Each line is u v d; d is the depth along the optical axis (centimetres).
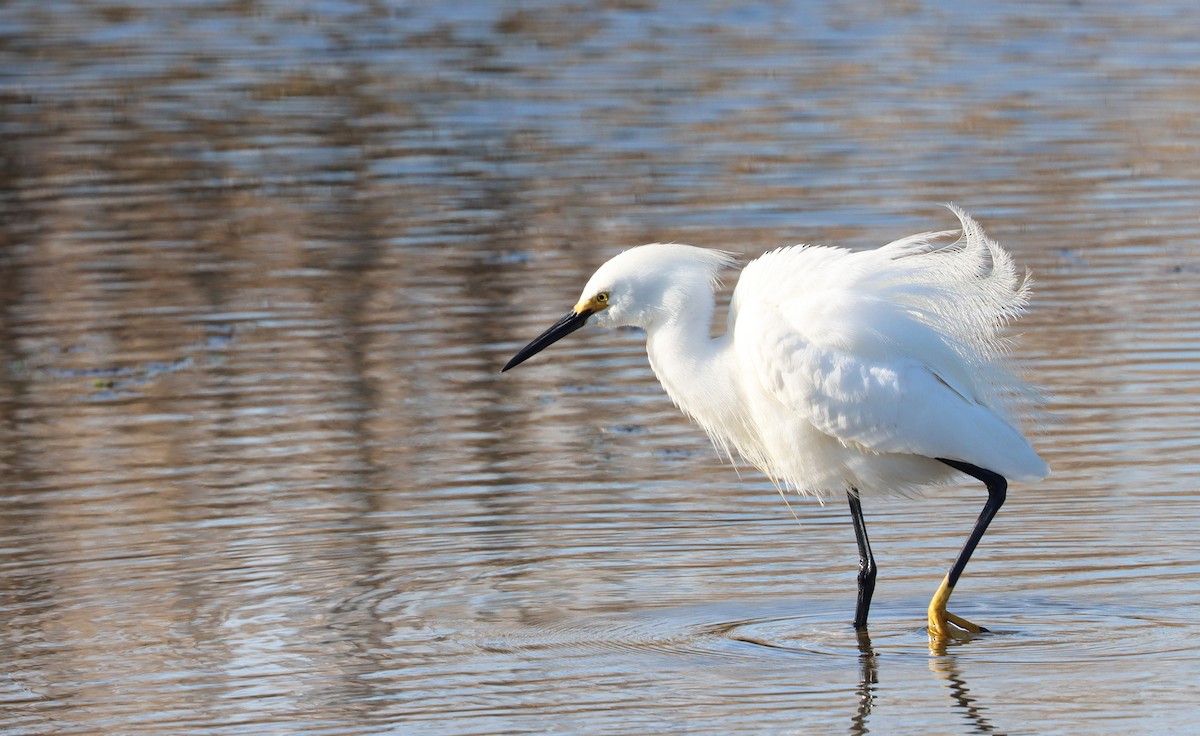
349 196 2214
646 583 1091
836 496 1095
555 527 1191
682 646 984
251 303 1781
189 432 1402
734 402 1066
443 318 1717
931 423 977
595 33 3291
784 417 1031
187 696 911
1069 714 871
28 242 2011
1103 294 1734
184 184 2277
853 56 3061
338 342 1652
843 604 1056
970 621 1013
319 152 2439
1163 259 1859
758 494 1261
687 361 1066
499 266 1891
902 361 988
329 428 1408
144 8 3550
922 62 2995
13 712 891
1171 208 2075
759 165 2314
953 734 848
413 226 2067
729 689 917
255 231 2059
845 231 1956
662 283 1070
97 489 1267
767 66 2977
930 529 1184
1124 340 1583
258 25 3378
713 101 2716
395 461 1327
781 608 1051
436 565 1121
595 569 1116
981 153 2361
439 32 3306
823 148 2403
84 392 1518
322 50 3136
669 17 3450
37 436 1395
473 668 951
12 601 1054
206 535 1173
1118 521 1173
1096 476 1256
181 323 1717
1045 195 2136
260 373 1560
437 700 905
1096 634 991
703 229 1989
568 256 1914
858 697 903
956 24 3353
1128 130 2483
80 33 3281
